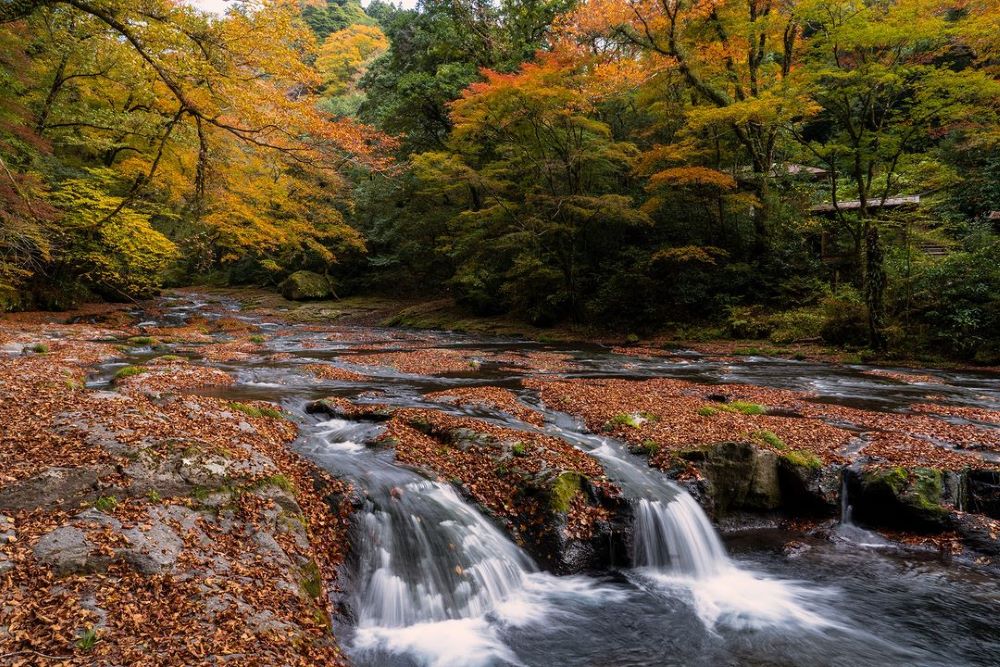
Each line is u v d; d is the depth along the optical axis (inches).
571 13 978.1
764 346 823.7
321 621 183.0
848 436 364.5
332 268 1749.5
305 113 545.6
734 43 871.7
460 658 192.1
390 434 327.6
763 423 387.9
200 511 207.8
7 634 137.9
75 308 1063.6
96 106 887.1
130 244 914.7
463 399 440.8
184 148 815.1
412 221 1362.0
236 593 173.6
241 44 490.9
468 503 272.2
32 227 647.8
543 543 260.2
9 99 715.4
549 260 1159.0
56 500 195.6
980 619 222.7
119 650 140.6
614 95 1039.6
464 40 1320.1
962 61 1034.7
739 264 963.3
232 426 300.2
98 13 462.9
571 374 622.5
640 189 1113.4
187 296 1670.8
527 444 311.9
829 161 854.5
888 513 302.0
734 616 224.8
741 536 300.7
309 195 1187.9
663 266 1023.0
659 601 236.4
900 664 193.9
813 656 197.8
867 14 693.3
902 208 877.2
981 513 302.8
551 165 1033.5
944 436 365.7
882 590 245.4
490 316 1258.0
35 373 424.5
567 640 205.5
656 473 316.8
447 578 229.6
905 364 685.9
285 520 219.8
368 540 237.5
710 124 941.8
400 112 1291.8
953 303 700.0
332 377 549.6
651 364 701.9
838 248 957.2
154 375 474.0
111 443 236.8
